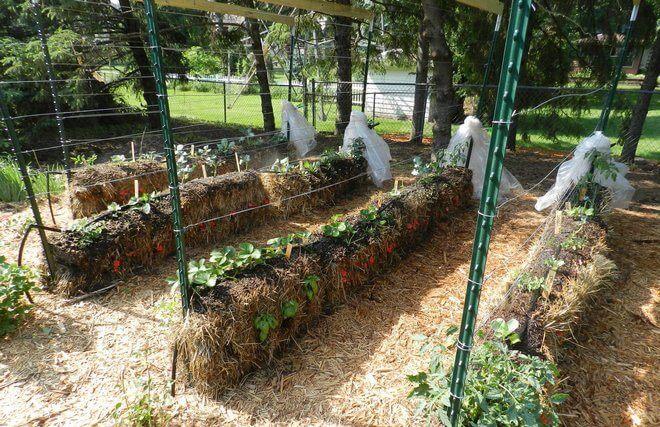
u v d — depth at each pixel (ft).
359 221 12.26
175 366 8.07
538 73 27.14
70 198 15.53
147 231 12.43
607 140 15.20
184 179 17.08
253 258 9.18
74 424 7.33
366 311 10.61
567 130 27.73
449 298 11.28
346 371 8.64
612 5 24.50
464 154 18.89
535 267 10.16
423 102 32.86
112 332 9.73
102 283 11.55
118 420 7.21
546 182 22.35
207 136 33.60
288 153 25.46
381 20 35.35
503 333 7.34
